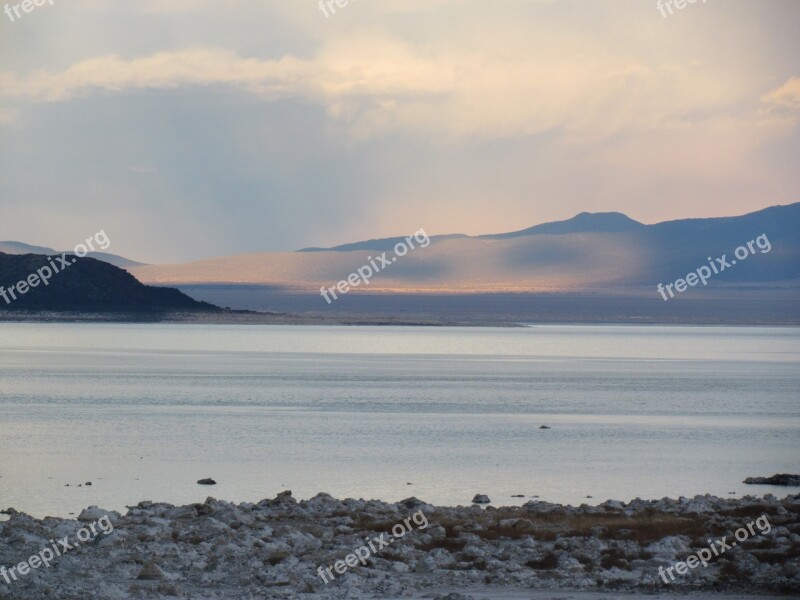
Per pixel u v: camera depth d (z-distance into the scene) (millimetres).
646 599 26188
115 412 103438
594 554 32219
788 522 37656
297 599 25984
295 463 64062
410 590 27281
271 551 32250
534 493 51875
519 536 35938
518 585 28062
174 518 39344
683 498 44375
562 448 73812
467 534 35594
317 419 96938
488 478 57531
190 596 26266
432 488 53531
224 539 33719
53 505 46594
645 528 37094
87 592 26266
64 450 70375
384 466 62688
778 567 29422
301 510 41312
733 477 58781
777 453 71625
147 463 63406
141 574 28703
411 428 88812
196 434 82250
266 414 102375
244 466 62344
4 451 69625
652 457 68625
